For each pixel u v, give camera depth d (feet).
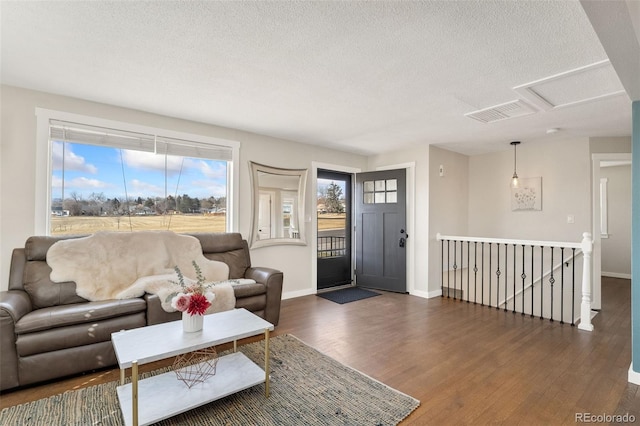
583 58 7.16
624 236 20.62
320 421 5.98
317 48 6.89
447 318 12.23
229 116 11.53
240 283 10.64
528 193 16.26
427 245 15.78
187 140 11.98
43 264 8.73
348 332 10.63
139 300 8.52
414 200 16.39
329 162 16.85
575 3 5.30
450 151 17.37
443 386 7.26
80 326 7.55
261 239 14.06
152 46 6.88
